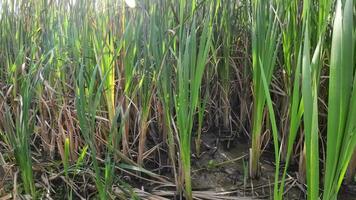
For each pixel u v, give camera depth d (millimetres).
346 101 623
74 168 1164
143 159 1272
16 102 1318
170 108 1124
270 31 1008
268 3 1105
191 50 943
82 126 964
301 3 1082
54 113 1265
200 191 1135
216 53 1386
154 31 1064
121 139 1351
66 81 1437
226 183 1186
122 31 1307
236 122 1492
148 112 1245
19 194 1066
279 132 1341
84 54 1191
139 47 1158
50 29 1457
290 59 1153
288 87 1206
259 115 1117
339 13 580
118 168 1179
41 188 1137
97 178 943
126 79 1145
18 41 1502
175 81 1158
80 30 1310
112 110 1217
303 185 1144
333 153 645
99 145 1269
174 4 1249
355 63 880
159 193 1124
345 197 1084
